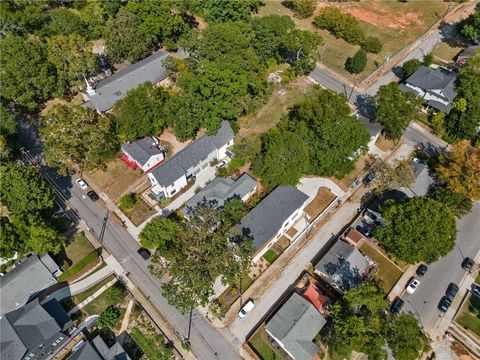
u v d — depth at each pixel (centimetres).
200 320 6078
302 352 5441
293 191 7162
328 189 7850
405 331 5159
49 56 8975
